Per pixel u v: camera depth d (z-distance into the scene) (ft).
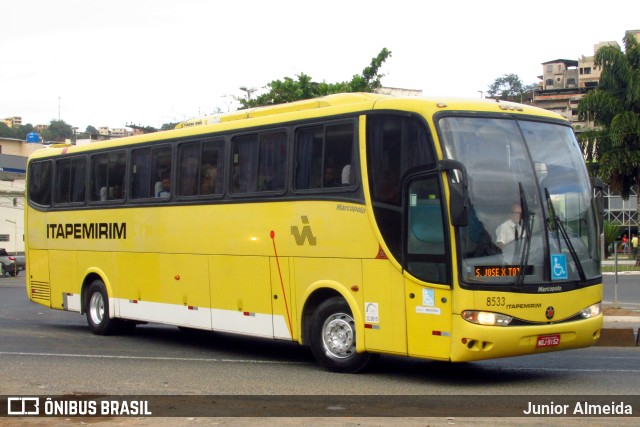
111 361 41.63
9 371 37.91
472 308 31.48
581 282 34.19
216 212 43.70
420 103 33.76
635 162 135.13
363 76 96.02
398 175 34.24
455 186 31.45
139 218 49.49
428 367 39.42
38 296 59.26
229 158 43.11
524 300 32.27
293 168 39.24
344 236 36.40
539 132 35.17
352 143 36.40
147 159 49.34
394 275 34.14
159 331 57.31
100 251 53.06
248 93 108.99
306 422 26.45
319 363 38.91
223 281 43.16
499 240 32.37
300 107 40.32
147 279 48.91
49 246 58.08
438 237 32.45
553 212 34.04
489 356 31.63
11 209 216.95
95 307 54.13
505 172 33.42
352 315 36.63
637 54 138.21
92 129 395.96
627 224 238.68
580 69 347.15
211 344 50.08
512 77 352.90
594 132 139.74
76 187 55.62
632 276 120.57
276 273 39.96
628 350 46.42
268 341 51.85
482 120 33.86
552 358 42.83
